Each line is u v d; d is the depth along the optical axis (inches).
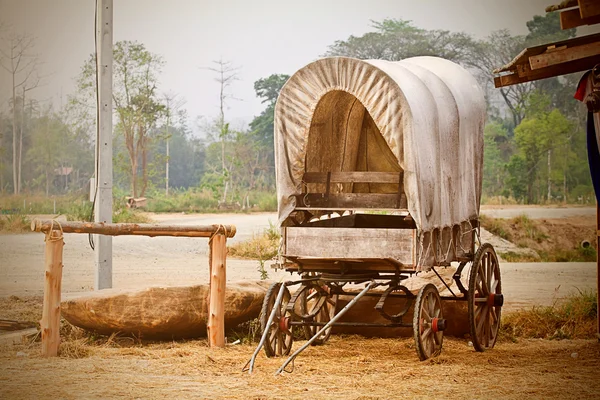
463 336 589.6
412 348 545.3
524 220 1614.2
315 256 490.0
